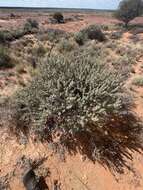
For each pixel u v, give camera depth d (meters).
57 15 37.72
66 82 4.55
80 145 4.24
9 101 5.13
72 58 5.64
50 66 5.21
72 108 4.44
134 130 4.82
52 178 3.64
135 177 3.81
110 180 3.73
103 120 4.60
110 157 4.10
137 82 7.65
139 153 4.25
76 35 15.73
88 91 4.62
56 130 4.46
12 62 9.05
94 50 12.23
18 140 4.26
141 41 18.52
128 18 35.62
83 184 3.62
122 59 10.78
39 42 13.58
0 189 3.40
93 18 60.28
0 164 3.79
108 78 4.86
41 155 4.00
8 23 30.53
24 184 3.45
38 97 4.59
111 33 22.70
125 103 5.46
